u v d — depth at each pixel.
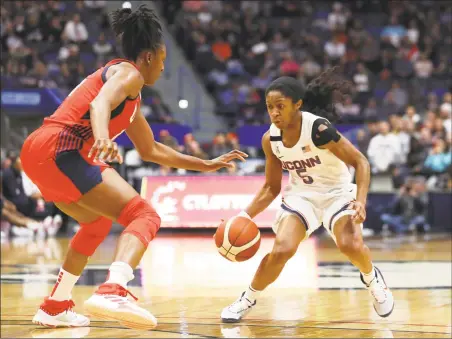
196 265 8.03
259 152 14.70
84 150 3.88
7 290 6.24
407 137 14.20
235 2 21.03
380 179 13.62
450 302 5.41
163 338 4.06
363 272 4.68
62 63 16.22
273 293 5.93
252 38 19.67
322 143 4.46
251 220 4.54
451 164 13.89
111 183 3.85
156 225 3.83
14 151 13.86
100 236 4.30
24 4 17.88
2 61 15.70
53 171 3.84
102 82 3.88
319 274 7.15
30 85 14.60
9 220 12.65
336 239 4.57
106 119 3.51
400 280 6.71
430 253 9.39
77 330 4.35
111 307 3.52
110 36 17.91
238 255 4.45
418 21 20.39
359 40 19.42
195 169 4.52
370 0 21.17
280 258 4.52
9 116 14.37
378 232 13.34
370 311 5.03
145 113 14.98
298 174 4.68
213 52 19.09
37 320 4.42
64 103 3.96
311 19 20.86
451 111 15.91
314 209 4.66
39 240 11.99
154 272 7.44
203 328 4.41
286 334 4.19
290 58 18.19
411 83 18.39
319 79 5.09
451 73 18.75
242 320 4.70
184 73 18.08
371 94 17.70
